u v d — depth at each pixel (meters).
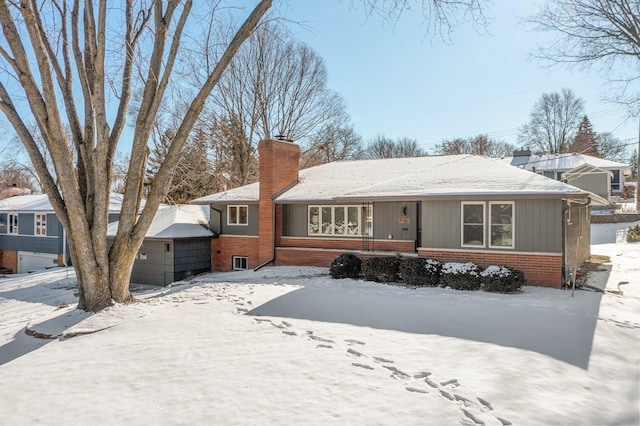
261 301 9.45
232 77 29.61
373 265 12.38
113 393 4.87
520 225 11.35
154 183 9.73
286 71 31.09
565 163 37.16
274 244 16.61
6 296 15.56
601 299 9.59
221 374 5.29
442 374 5.11
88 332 7.44
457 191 11.69
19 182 44.94
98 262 9.11
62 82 9.59
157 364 5.71
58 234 23.64
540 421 4.03
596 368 5.36
